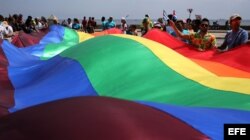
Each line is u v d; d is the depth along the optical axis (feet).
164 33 28.55
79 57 16.67
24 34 34.09
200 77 15.75
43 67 18.39
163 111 9.79
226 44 26.27
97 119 7.70
